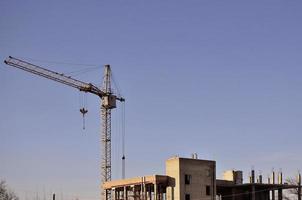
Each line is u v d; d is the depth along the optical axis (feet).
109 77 566.36
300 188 463.42
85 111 543.80
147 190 414.41
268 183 454.40
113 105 563.07
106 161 556.92
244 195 452.35
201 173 405.39
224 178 462.60
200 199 400.26
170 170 402.52
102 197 541.34
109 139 561.84
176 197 393.70
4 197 496.64
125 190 426.10
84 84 553.23
